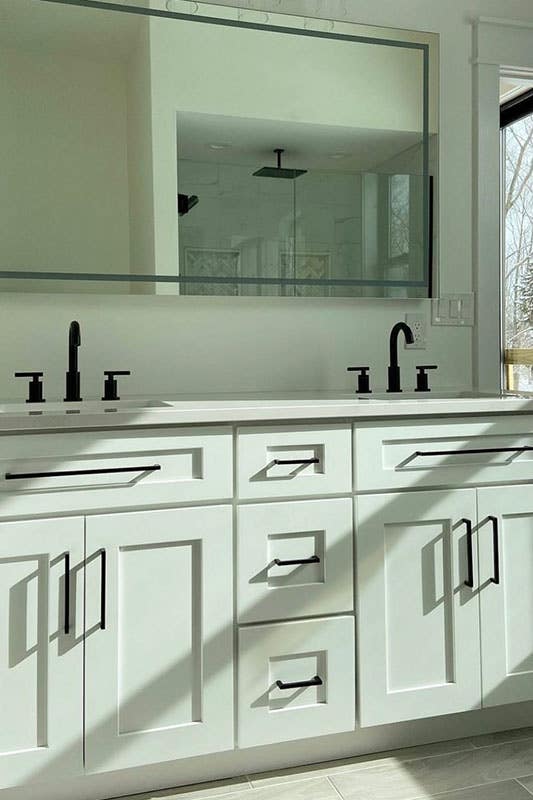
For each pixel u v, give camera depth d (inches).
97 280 85.2
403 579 72.6
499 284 102.5
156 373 89.6
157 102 87.1
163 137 87.3
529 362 107.6
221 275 89.4
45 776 62.2
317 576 70.0
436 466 73.6
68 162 84.0
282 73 91.6
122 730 64.4
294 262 92.1
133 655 64.7
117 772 67.3
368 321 97.7
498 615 75.7
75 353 78.4
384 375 98.4
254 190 90.6
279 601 68.7
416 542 73.1
